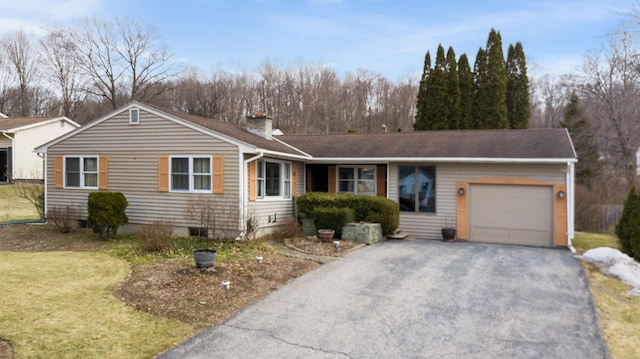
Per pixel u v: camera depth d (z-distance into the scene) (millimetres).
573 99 29766
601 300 7812
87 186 15047
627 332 6363
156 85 42344
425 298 7820
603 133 26922
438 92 31688
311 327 6402
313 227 14539
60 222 14281
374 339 6004
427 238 15125
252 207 13430
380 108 48000
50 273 9023
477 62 32531
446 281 8953
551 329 6406
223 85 44531
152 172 13984
